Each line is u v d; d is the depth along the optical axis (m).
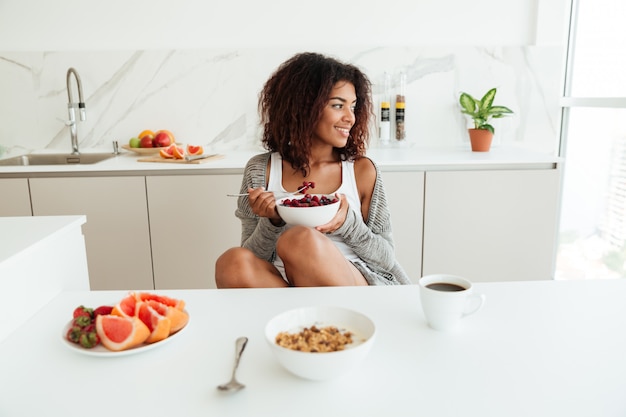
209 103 2.81
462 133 2.88
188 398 0.73
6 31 2.75
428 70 2.81
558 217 2.99
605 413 0.68
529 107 2.87
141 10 2.74
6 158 2.71
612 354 0.83
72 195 2.35
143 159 2.49
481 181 2.37
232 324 0.94
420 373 0.78
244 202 1.64
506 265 2.47
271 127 1.66
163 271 2.44
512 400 0.71
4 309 0.93
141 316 0.88
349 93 1.56
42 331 0.94
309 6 2.76
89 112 2.81
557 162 2.37
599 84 2.60
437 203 2.38
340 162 1.65
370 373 0.78
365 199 1.65
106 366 0.82
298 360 0.72
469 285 0.93
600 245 2.59
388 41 2.81
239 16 2.76
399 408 0.70
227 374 0.78
